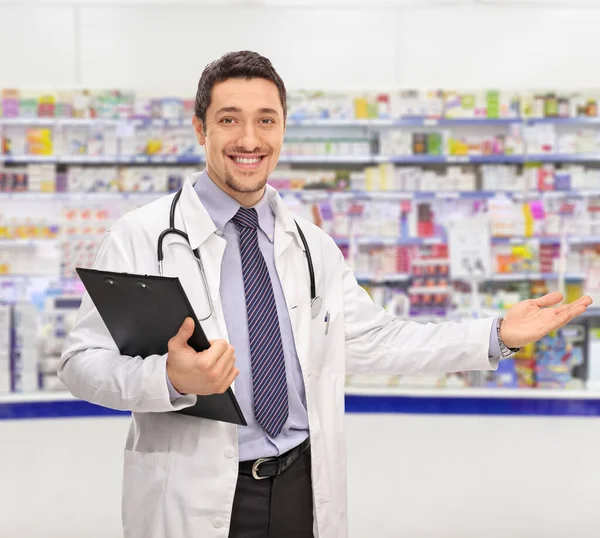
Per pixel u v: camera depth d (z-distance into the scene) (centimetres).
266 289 166
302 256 176
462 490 349
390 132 565
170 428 157
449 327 176
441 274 481
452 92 553
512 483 352
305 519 165
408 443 374
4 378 409
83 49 576
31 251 591
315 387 170
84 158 563
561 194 553
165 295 131
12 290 580
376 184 566
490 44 580
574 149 556
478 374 440
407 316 482
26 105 559
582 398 422
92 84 576
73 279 546
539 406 424
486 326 171
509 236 525
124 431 378
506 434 379
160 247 160
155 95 564
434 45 580
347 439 375
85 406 407
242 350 161
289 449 161
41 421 379
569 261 545
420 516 338
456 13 579
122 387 141
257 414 158
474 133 593
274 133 162
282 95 165
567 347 443
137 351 150
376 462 362
